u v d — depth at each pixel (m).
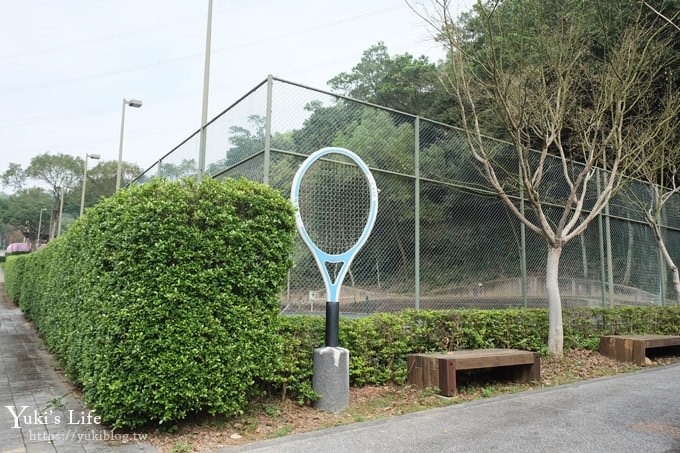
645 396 5.43
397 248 6.80
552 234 7.40
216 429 4.14
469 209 7.95
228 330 4.20
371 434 4.08
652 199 11.02
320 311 5.84
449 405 5.03
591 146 7.82
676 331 9.79
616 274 10.81
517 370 6.19
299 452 3.65
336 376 4.77
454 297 7.42
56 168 65.19
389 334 5.80
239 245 4.34
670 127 9.90
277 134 5.75
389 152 6.92
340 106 6.46
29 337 9.69
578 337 8.20
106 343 3.94
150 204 4.01
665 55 9.52
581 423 4.39
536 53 7.95
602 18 7.89
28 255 12.88
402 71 24.56
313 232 5.91
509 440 3.92
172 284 3.98
